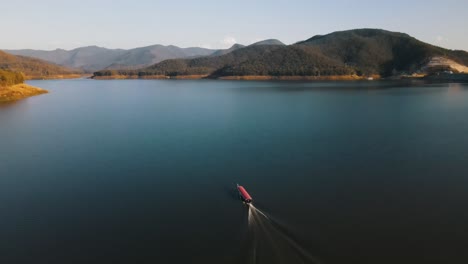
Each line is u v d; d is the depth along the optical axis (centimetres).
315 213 5647
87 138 10956
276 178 7212
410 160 8275
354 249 4634
